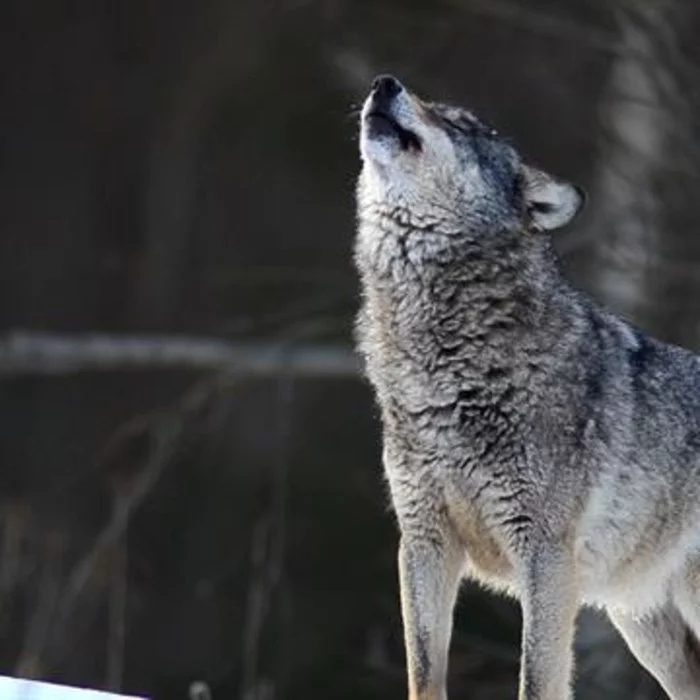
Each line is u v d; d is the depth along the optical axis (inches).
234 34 1189.7
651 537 518.3
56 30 1194.0
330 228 1160.8
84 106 1194.6
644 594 531.8
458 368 494.0
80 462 1098.1
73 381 1127.6
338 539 1060.5
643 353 519.8
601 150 914.7
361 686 980.6
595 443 496.7
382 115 494.9
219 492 1099.9
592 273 891.4
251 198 1179.3
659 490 514.3
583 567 504.1
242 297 1129.4
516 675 810.2
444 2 984.3
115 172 1194.0
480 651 824.3
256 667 995.9
